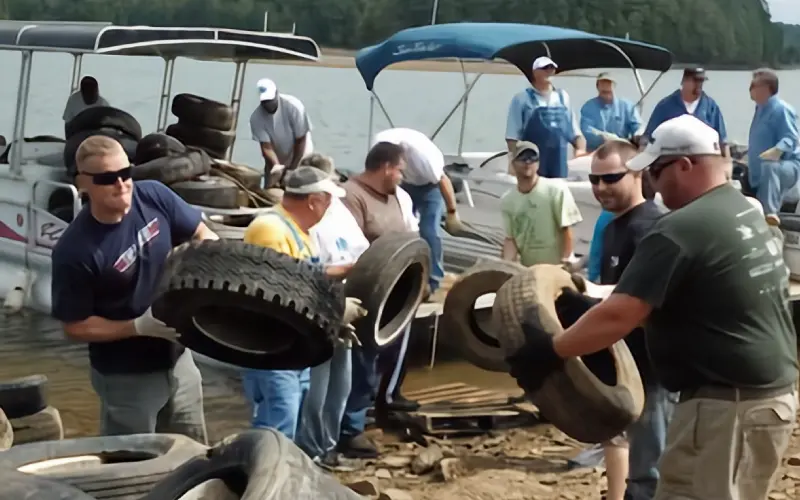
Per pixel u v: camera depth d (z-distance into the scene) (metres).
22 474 3.43
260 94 12.54
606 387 5.00
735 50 31.62
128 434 5.19
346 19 29.52
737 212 4.49
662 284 4.43
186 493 3.64
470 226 11.88
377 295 6.37
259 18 32.25
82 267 4.99
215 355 4.57
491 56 11.62
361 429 7.39
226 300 4.27
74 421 8.21
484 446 7.74
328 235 6.55
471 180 11.96
